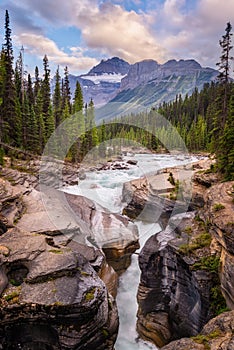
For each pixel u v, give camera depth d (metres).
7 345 7.59
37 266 8.75
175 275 9.93
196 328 8.96
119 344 9.80
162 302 10.22
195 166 19.67
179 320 9.68
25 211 13.73
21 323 7.62
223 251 8.85
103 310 8.35
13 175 19.75
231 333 6.03
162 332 10.00
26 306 7.52
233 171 14.81
